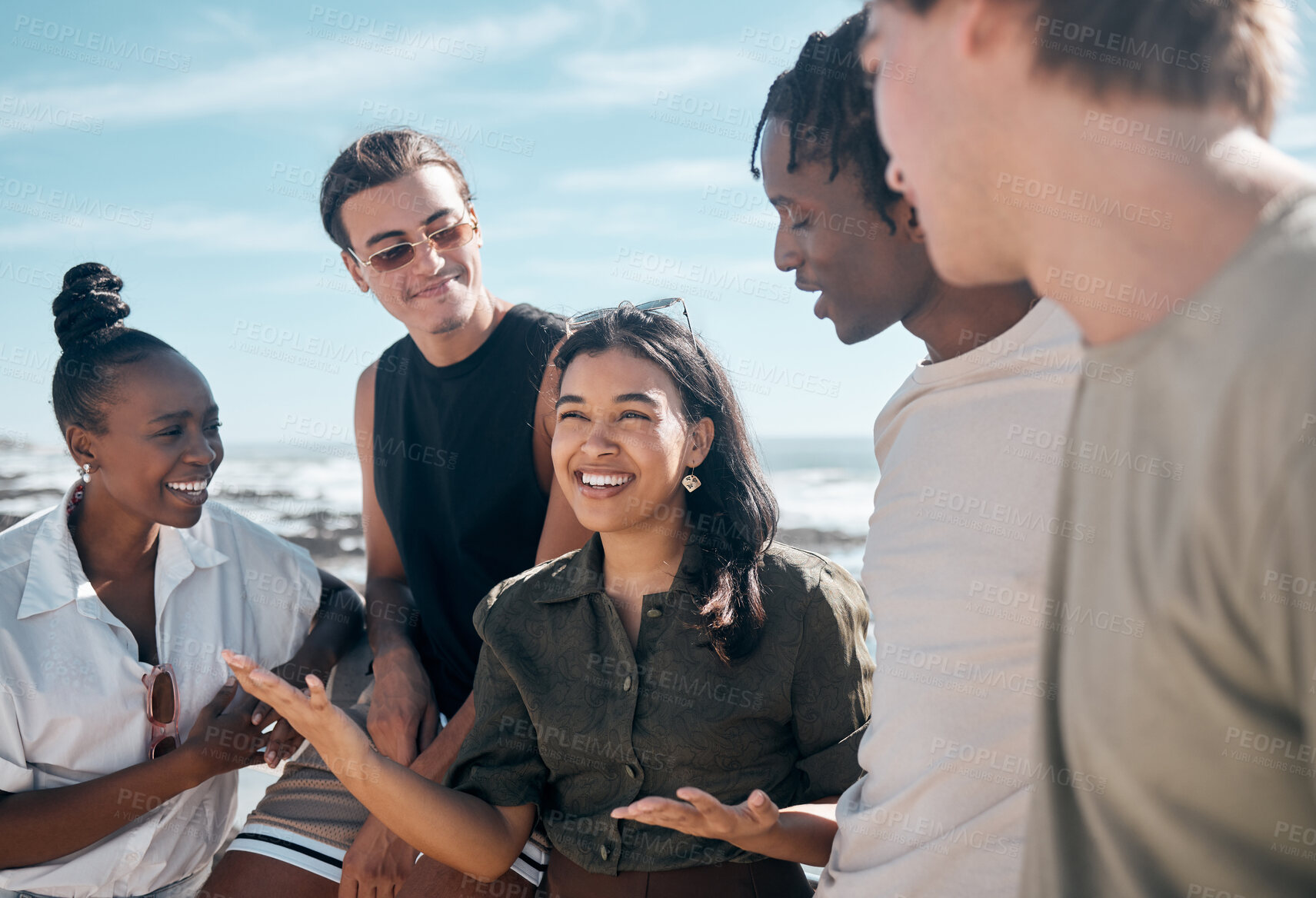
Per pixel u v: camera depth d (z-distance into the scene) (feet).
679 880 5.60
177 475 6.95
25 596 6.73
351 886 6.51
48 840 6.43
